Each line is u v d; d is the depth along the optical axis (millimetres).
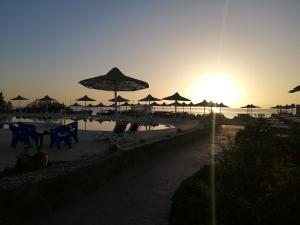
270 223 2977
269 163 4449
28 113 32219
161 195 5023
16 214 3803
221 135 13883
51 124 18703
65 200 4531
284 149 5180
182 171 6566
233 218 3174
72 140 11156
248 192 3898
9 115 30156
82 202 4684
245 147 4887
